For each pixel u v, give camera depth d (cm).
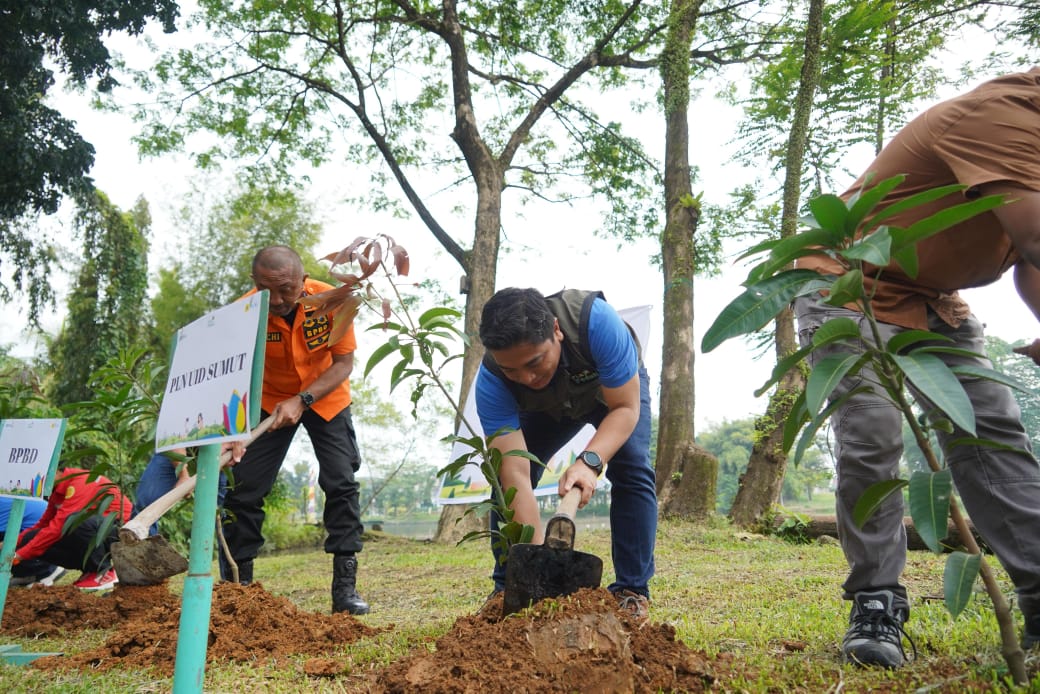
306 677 252
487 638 204
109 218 1928
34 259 1736
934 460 171
